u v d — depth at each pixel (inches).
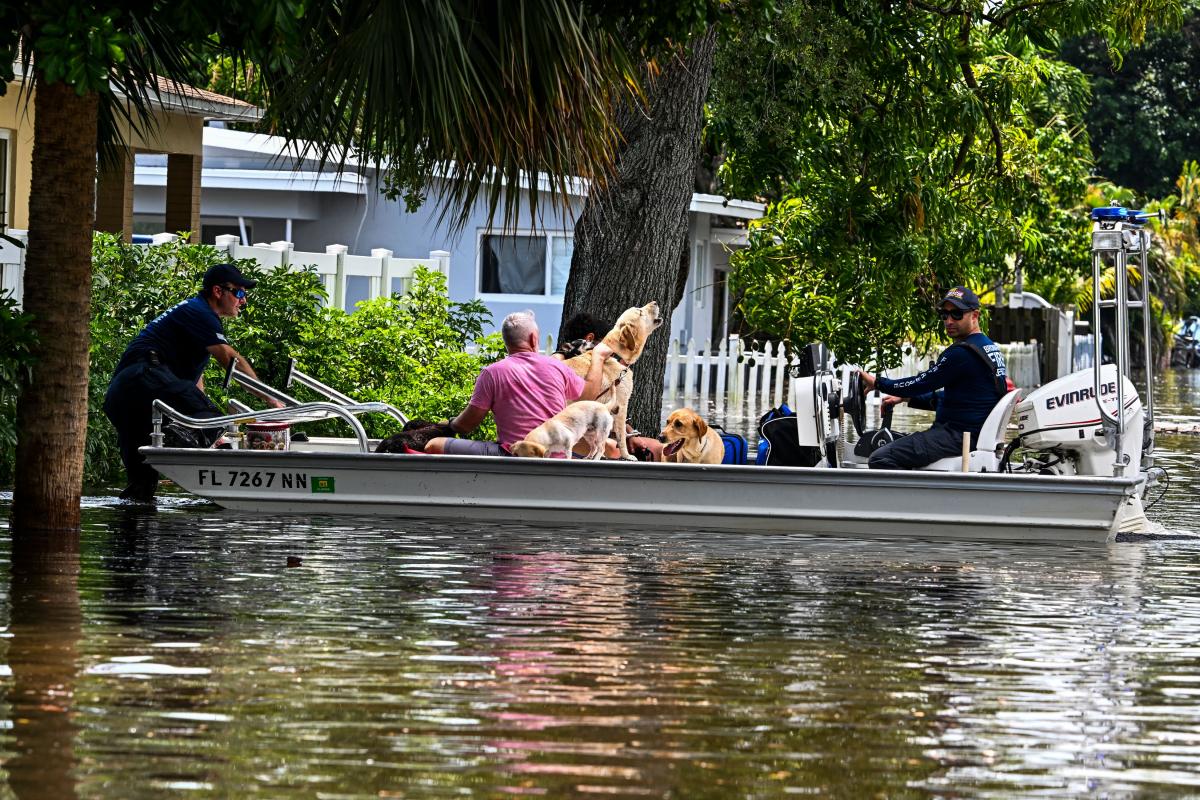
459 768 463.5
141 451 1004.6
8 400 912.3
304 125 844.0
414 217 2368.4
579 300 1277.1
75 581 736.3
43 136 862.5
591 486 969.5
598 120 799.7
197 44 897.5
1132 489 936.9
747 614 700.7
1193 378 4195.4
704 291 3046.3
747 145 1492.4
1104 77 5123.0
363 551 850.1
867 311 1822.1
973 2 1550.2
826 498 959.6
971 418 1008.2
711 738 498.9
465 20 775.7
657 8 818.8
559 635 642.8
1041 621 700.7
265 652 598.9
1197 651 639.8
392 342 1432.1
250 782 448.5
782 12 1357.0
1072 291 3555.6
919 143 1614.2
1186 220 4709.6
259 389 1069.1
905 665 605.0
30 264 871.7
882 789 453.7
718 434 1042.7
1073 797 451.8
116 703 523.8
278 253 1504.7
